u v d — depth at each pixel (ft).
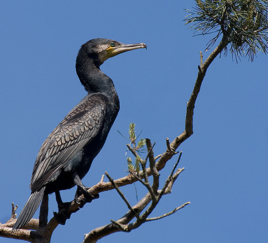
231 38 30.91
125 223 29.55
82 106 43.27
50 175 37.91
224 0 30.66
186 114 32.07
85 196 36.45
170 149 30.42
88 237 30.58
